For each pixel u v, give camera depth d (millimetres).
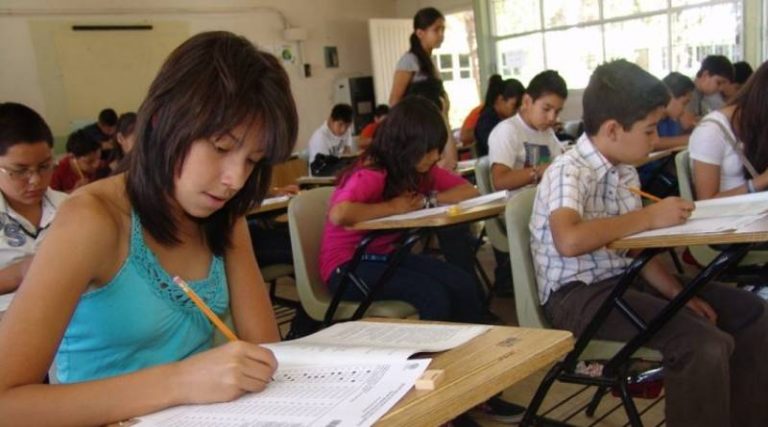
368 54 8938
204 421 637
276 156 818
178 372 701
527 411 1674
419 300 1967
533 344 772
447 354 759
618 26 6895
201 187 810
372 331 905
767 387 1535
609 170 1625
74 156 4344
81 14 6691
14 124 1713
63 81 6617
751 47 5898
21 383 690
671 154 3400
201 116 761
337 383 691
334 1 8562
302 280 2180
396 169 2219
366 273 2059
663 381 1461
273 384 712
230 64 778
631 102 1541
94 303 850
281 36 8133
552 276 1604
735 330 1545
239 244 1069
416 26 3707
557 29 7461
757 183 2053
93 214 810
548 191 1580
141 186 854
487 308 2816
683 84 3963
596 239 1385
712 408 1335
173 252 940
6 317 729
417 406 618
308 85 8391
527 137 3049
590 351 1518
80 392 680
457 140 5812
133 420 667
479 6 8102
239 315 1052
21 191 1751
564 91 3004
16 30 6355
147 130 824
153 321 895
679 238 1259
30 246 1786
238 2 7738
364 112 8508
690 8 6273
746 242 1192
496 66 8203
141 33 7047
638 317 1414
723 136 2152
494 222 2859
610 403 2037
